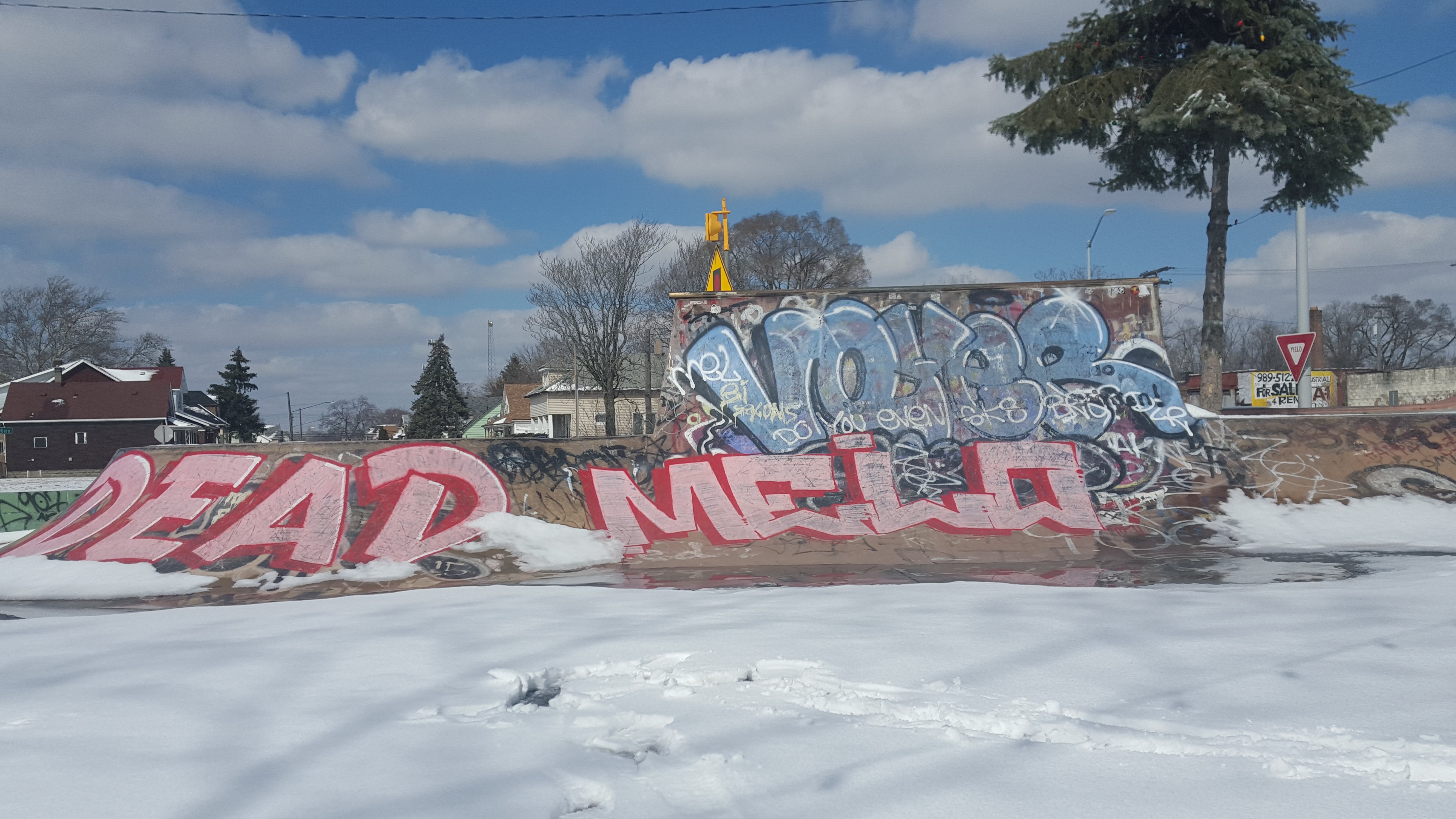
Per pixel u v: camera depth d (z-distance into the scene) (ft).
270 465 41.98
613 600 28.19
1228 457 43.86
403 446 42.80
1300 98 45.55
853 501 42.75
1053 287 46.80
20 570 37.04
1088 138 52.11
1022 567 36.11
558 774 13.14
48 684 18.25
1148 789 12.21
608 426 159.63
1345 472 43.01
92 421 189.37
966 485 43.37
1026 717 15.01
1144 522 41.47
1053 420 45.03
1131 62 51.37
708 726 15.26
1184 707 15.39
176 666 19.54
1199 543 39.47
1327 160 48.44
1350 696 15.74
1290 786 12.17
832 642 20.49
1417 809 11.36
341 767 13.38
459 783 12.76
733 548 40.27
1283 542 39.04
